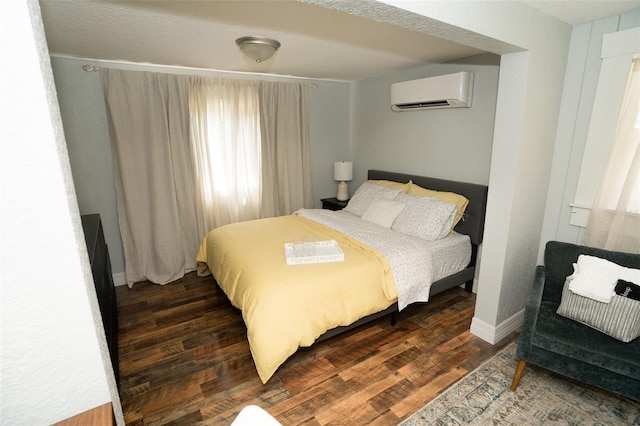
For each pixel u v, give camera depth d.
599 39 2.10
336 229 3.11
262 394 1.98
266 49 2.44
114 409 0.81
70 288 0.66
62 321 0.66
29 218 0.60
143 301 3.16
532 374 2.10
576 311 1.88
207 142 3.63
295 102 4.17
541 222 2.50
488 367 2.18
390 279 2.40
